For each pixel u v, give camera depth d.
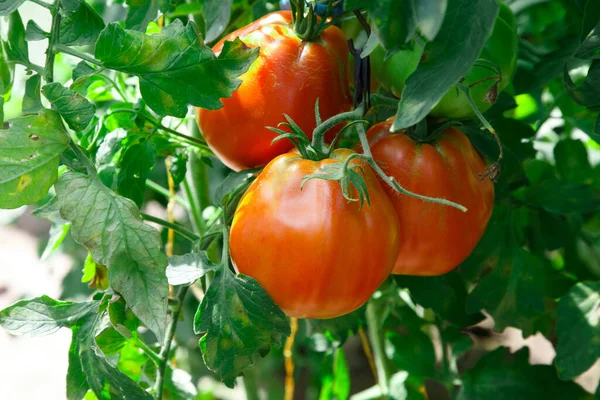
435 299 0.70
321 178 0.48
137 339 0.57
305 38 0.55
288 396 0.85
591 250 0.78
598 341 0.63
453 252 0.56
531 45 0.78
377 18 0.43
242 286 0.51
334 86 0.56
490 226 0.69
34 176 0.48
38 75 0.52
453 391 0.76
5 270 1.64
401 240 0.56
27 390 1.47
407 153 0.55
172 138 0.65
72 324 0.53
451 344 0.77
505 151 0.67
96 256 0.49
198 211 0.73
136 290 0.49
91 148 0.61
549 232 0.72
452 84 0.43
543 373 0.72
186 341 1.03
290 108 0.54
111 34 0.49
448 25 0.44
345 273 0.50
